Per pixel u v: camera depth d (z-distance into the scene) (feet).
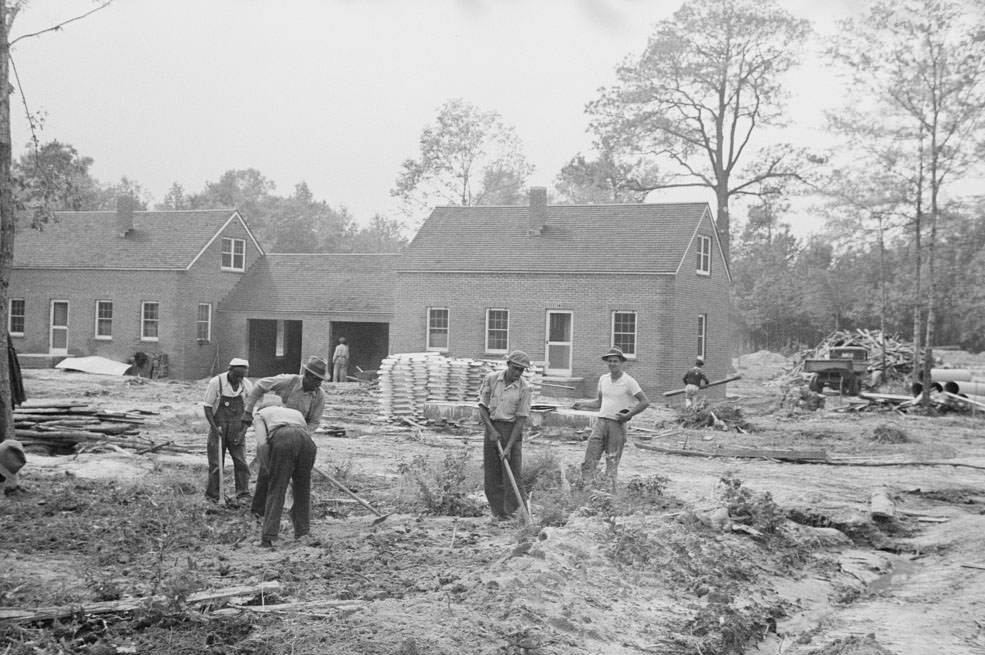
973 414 108.27
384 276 150.30
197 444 62.08
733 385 162.40
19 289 156.87
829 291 215.10
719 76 165.37
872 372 149.79
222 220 152.97
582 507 39.60
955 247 151.23
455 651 22.00
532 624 24.38
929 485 56.59
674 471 59.93
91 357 148.87
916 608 32.24
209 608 24.21
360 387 123.03
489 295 128.77
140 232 155.94
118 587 25.88
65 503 38.83
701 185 174.29
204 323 151.64
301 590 26.27
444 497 42.24
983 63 105.70
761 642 27.99
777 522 40.86
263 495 36.76
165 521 35.47
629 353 122.11
